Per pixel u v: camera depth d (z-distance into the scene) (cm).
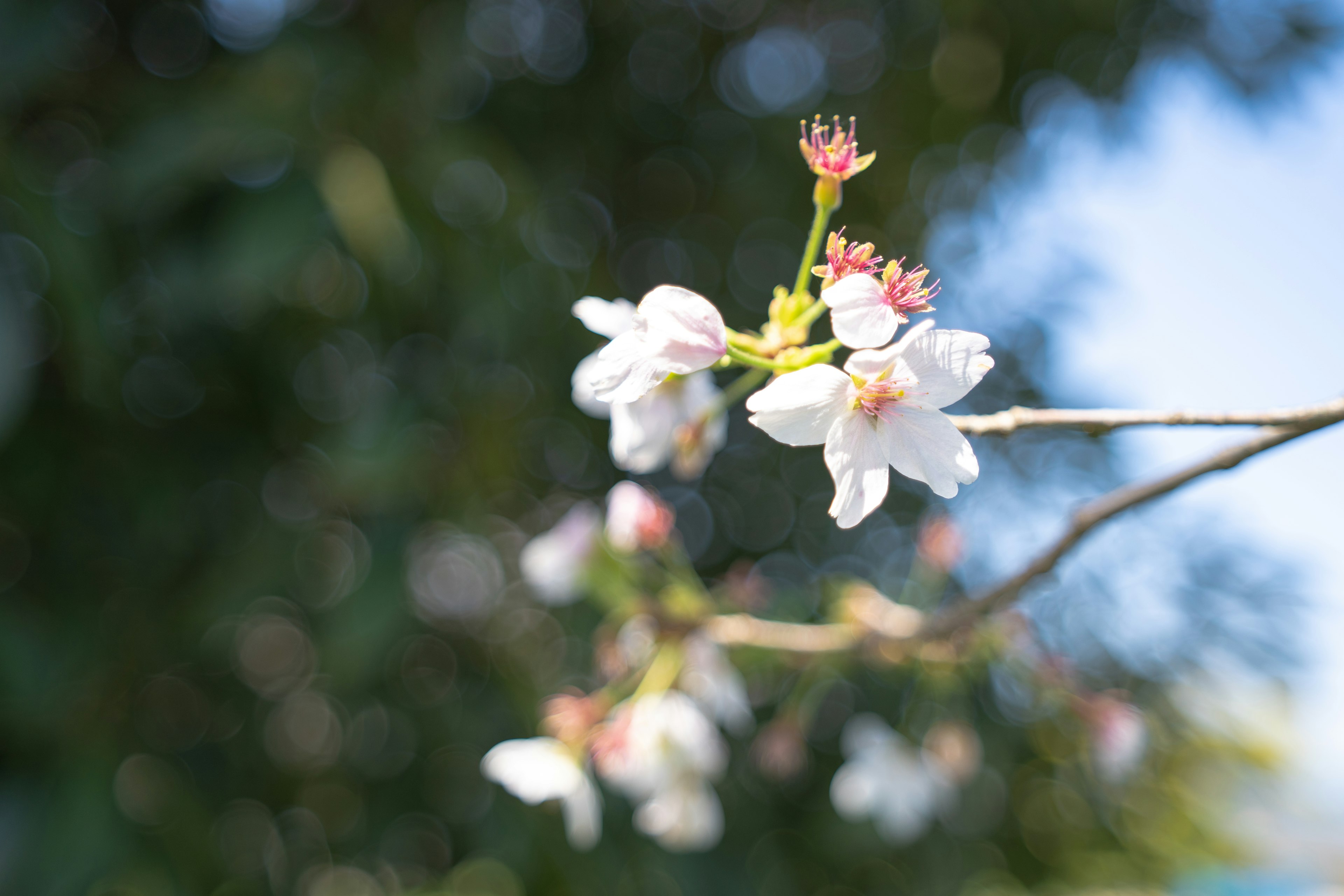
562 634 86
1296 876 155
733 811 88
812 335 68
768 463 102
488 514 81
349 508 77
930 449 45
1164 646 100
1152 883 123
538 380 81
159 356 73
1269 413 45
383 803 84
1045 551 48
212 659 81
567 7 91
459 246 71
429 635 85
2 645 65
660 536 54
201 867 75
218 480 78
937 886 98
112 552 75
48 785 67
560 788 53
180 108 67
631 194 99
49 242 59
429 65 73
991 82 100
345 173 65
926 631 50
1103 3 93
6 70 59
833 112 94
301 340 75
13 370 55
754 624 54
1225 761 121
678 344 45
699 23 96
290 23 69
